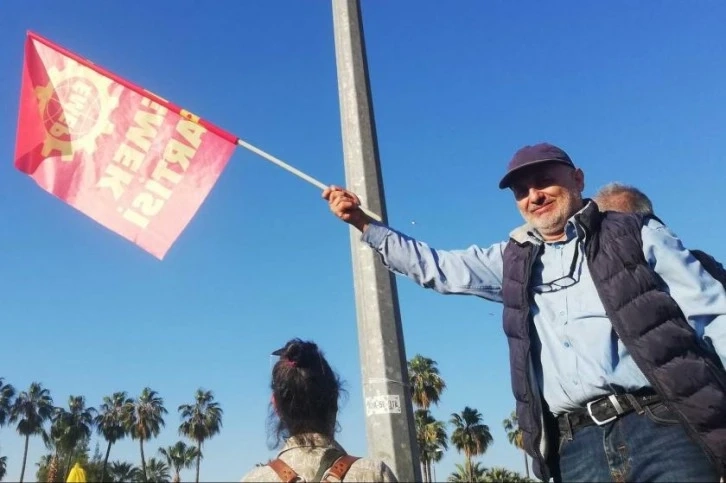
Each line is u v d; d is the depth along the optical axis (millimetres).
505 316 2795
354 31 4000
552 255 2742
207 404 64188
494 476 50250
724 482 2250
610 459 2402
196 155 4000
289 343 2609
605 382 2432
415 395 46906
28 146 4215
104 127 4188
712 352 2404
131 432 61781
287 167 3473
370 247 3365
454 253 3100
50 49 4402
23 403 56375
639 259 2471
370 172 3643
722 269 2762
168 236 3902
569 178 2812
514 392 2727
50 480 57500
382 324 3256
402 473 2998
